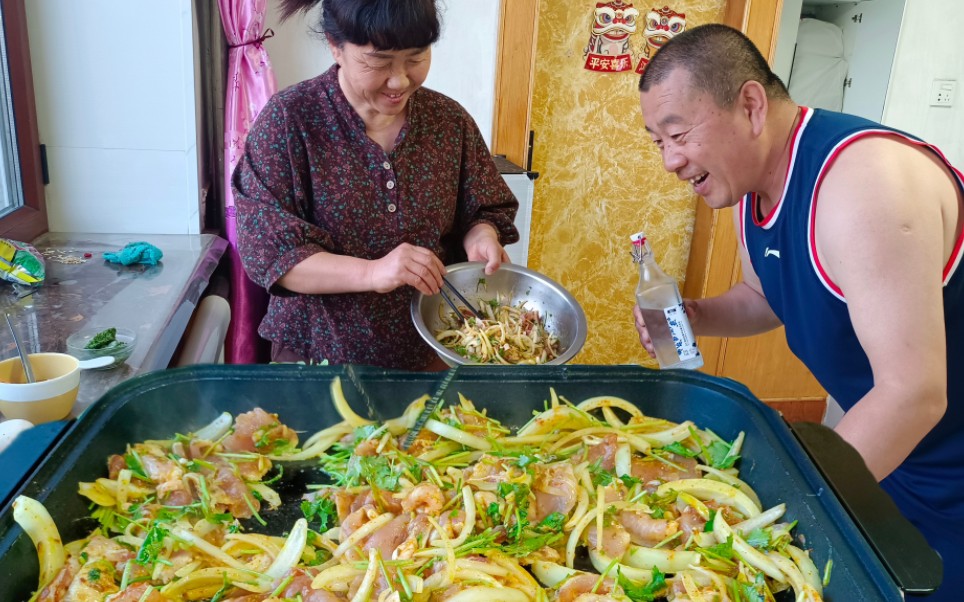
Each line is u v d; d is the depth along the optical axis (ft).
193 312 6.52
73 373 3.95
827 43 10.13
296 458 4.00
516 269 5.61
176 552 3.27
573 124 10.29
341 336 5.61
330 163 5.31
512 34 8.96
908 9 10.07
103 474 3.58
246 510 3.62
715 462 3.96
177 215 7.65
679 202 11.00
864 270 3.71
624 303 11.43
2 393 3.75
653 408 4.33
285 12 5.40
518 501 3.56
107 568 3.09
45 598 2.89
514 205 6.28
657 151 10.66
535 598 3.18
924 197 3.76
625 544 3.50
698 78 4.11
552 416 4.18
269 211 5.15
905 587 2.71
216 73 8.03
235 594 3.18
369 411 4.18
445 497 3.65
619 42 10.00
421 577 3.17
